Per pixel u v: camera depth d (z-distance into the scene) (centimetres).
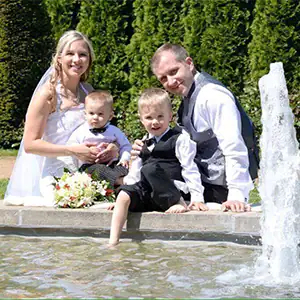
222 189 485
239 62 1178
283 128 411
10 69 1288
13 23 1283
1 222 470
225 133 469
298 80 1159
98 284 352
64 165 535
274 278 368
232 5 1157
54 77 534
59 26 1295
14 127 1309
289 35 1138
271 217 405
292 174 405
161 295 333
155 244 439
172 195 455
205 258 404
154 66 491
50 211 461
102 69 1257
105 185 502
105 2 1240
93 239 454
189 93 487
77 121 545
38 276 368
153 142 473
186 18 1182
